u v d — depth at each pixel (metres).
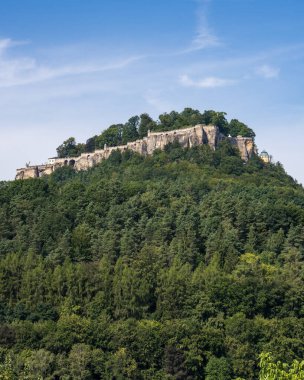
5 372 102.75
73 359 175.25
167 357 182.75
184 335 188.25
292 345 190.38
